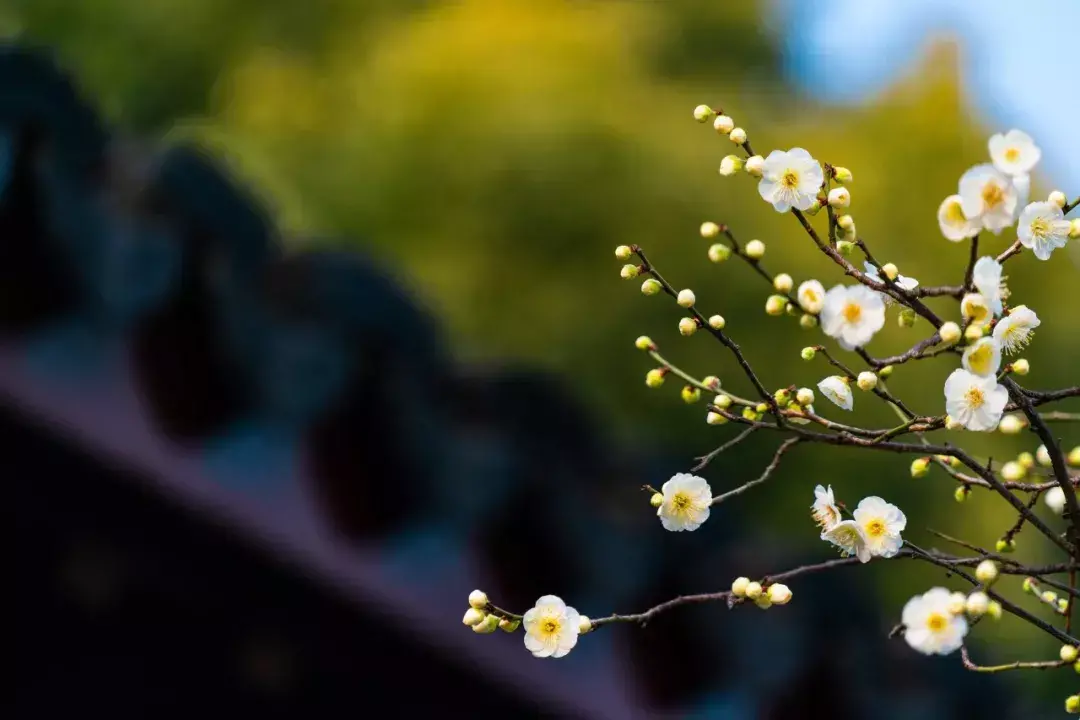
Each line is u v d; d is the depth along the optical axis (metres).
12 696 2.33
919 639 1.93
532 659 2.37
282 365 2.27
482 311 6.74
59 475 2.25
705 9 9.42
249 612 2.31
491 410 2.39
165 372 2.24
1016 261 8.18
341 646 2.33
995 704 3.00
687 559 2.52
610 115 6.92
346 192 6.98
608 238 6.79
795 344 6.67
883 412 6.57
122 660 2.33
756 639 2.57
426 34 7.35
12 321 2.21
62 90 2.22
